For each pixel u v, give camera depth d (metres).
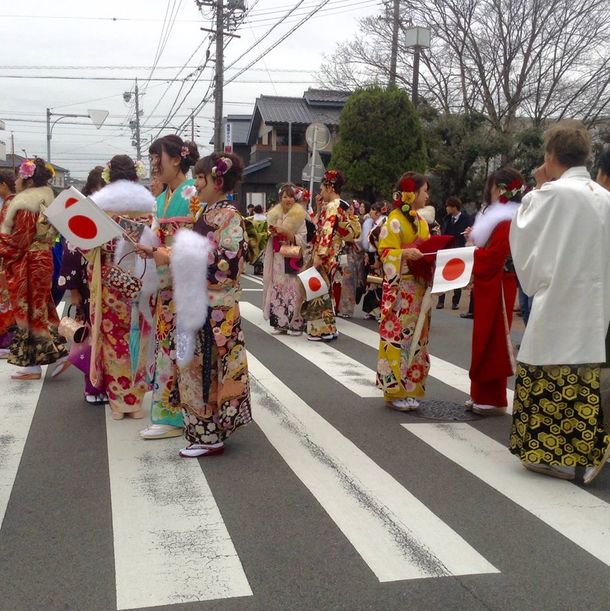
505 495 3.74
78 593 2.71
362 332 8.97
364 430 4.83
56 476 3.87
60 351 5.97
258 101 28.94
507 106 21.77
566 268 3.64
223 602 2.66
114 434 4.59
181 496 3.63
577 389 3.76
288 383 6.11
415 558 3.03
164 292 4.28
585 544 3.20
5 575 2.83
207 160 3.94
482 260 4.85
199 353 4.06
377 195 18.59
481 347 5.02
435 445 4.54
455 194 18.77
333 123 27.45
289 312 8.45
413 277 5.14
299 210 8.29
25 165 5.72
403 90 18.92
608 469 4.17
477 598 2.74
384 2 21.81
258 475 3.94
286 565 2.95
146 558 2.98
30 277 5.79
